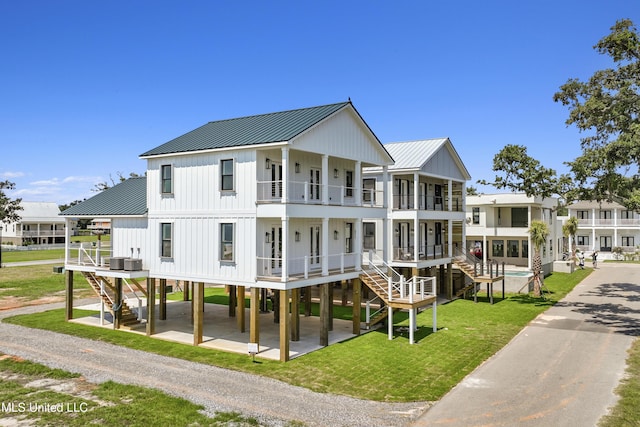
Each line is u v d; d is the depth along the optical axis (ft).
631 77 82.07
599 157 82.48
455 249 118.93
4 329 79.05
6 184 250.57
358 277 76.33
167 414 43.88
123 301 84.58
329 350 66.95
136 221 79.25
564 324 83.35
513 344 70.13
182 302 107.65
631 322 84.28
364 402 47.70
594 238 212.84
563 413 44.68
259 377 55.21
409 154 105.91
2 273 151.02
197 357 63.31
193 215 72.08
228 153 68.39
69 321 85.05
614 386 51.62
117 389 50.21
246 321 87.10
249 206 66.18
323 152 70.59
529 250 139.44
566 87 88.33
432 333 77.05
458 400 48.26
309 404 46.98
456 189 126.31
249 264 65.98
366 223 104.27
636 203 79.05
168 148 75.31
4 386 51.34
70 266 85.30
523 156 96.37
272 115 81.87
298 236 74.90
